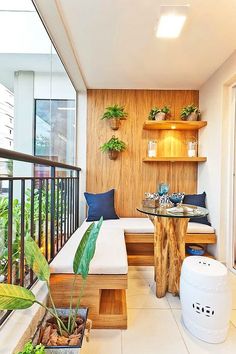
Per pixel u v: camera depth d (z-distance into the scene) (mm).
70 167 2719
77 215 3383
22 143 2150
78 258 1401
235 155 2855
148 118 3551
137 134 3689
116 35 2248
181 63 2832
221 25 2094
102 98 3674
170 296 2150
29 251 1318
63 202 2482
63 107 3217
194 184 3676
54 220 2039
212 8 1875
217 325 1544
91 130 3680
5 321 1242
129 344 1527
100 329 1667
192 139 3703
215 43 2395
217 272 1608
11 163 1856
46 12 1888
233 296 2164
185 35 2250
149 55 2637
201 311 1572
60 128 3156
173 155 3684
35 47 2168
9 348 1064
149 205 2521
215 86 3062
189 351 1479
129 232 2895
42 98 2547
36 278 1666
